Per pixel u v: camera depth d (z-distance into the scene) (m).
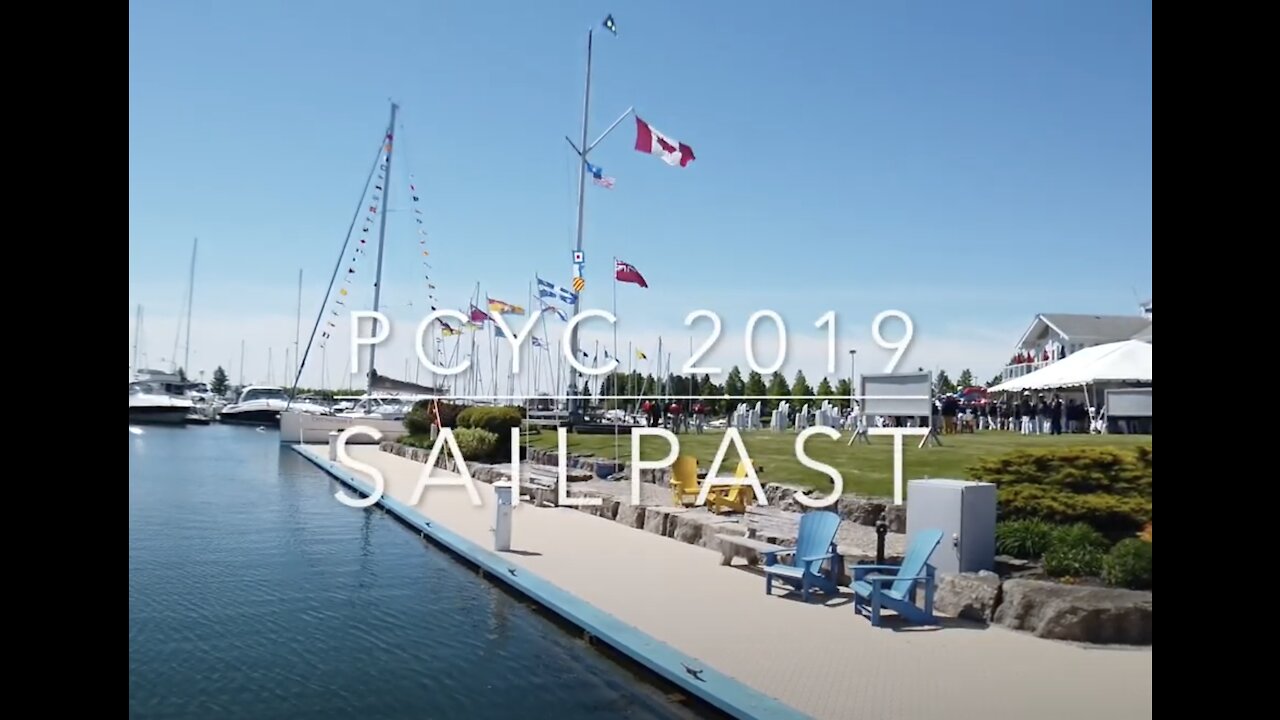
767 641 9.55
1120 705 7.61
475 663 9.92
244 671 9.65
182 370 81.94
